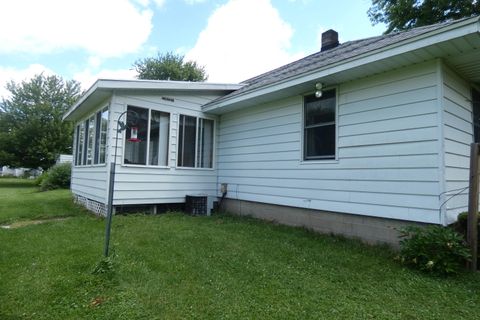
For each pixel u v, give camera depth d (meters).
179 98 7.79
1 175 34.09
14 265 3.48
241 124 7.77
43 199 10.39
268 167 6.88
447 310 2.65
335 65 4.88
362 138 5.04
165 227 5.71
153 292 2.86
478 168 3.73
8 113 20.86
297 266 3.72
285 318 2.44
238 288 3.02
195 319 2.41
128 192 6.86
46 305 2.58
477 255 3.75
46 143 20.66
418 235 3.78
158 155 7.41
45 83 22.45
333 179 5.45
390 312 2.58
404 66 4.54
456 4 11.60
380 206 4.72
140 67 24.38
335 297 2.86
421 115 4.32
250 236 5.20
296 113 6.29
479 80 4.99
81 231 5.24
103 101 7.40
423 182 4.23
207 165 8.38
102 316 2.42
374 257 4.12
